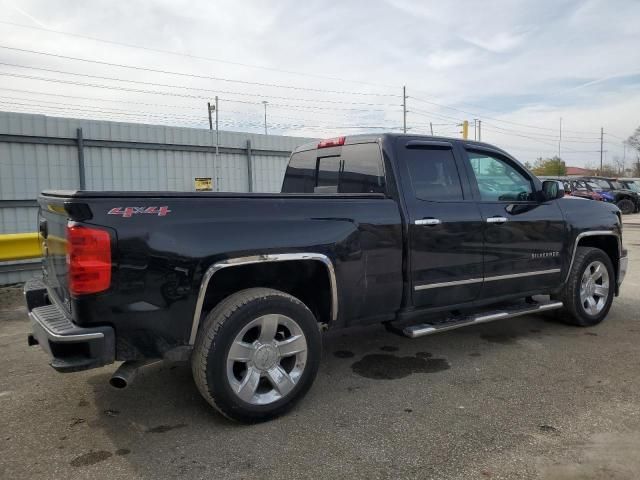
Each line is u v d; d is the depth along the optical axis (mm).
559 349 4965
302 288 4051
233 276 3699
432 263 4305
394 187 4180
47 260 3799
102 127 11008
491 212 4707
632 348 4984
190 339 3229
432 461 2947
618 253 5949
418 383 4141
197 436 3273
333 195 3820
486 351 4934
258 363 3393
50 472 2857
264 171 14164
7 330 5926
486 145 4953
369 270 3947
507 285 4910
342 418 3512
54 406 3744
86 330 2941
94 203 2965
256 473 2842
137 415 3586
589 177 27781
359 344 5188
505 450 3055
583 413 3541
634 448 3061
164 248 3092
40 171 10125
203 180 12789
